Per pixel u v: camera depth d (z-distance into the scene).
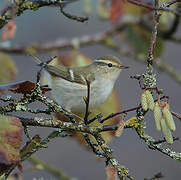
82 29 14.39
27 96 5.93
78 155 13.84
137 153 13.79
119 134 5.70
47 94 10.56
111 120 8.14
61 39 11.50
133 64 14.92
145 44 11.09
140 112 5.91
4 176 5.40
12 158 4.76
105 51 14.92
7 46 10.73
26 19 13.80
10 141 4.85
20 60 13.18
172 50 15.27
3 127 4.89
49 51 11.10
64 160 13.66
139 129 5.93
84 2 10.00
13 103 5.94
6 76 9.40
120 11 9.66
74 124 6.04
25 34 13.74
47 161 13.48
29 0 6.01
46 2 6.04
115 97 8.94
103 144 5.95
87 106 6.05
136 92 14.27
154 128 14.02
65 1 6.14
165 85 14.70
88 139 6.38
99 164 13.76
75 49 11.20
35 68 13.38
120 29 11.19
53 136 6.26
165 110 5.38
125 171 5.79
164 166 13.57
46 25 14.15
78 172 13.62
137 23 10.91
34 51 10.95
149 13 10.29
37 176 12.01
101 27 14.19
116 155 13.55
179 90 14.44
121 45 11.68
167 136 5.33
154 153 13.82
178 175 13.54
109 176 5.77
